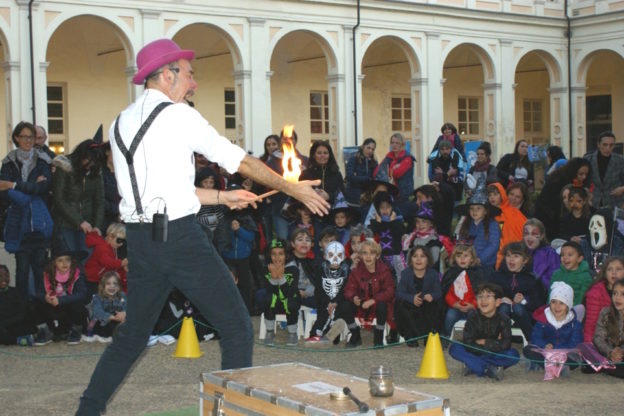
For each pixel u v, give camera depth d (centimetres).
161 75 460
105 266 956
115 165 455
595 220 922
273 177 444
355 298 876
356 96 2334
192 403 635
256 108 2161
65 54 2289
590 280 840
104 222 1042
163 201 444
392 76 2916
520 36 2673
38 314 898
